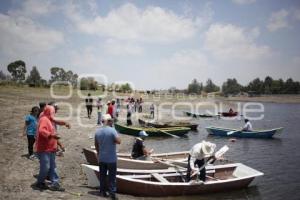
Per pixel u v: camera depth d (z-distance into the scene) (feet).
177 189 37.45
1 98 153.17
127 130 87.71
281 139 90.94
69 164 48.42
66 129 84.23
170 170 42.06
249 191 41.75
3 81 261.85
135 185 36.58
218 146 79.36
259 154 69.46
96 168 37.09
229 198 38.78
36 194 31.22
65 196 31.81
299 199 39.50
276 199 39.29
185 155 54.13
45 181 35.27
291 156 67.31
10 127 76.84
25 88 236.43
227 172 45.03
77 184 38.42
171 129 92.27
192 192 38.34
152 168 44.62
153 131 90.12
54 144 32.40
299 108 312.50
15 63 325.62
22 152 49.70
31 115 44.91
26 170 39.78
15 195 30.55
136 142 46.39
